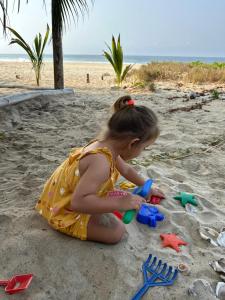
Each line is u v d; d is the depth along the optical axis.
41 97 5.97
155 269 1.79
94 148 1.78
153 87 7.95
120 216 2.12
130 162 3.30
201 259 1.91
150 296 1.64
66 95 6.74
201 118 5.24
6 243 1.88
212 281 1.75
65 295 1.63
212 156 3.61
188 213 2.31
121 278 1.71
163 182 2.74
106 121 1.84
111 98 6.71
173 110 5.68
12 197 2.44
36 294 1.62
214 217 2.35
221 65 13.38
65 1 6.15
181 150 3.76
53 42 6.95
